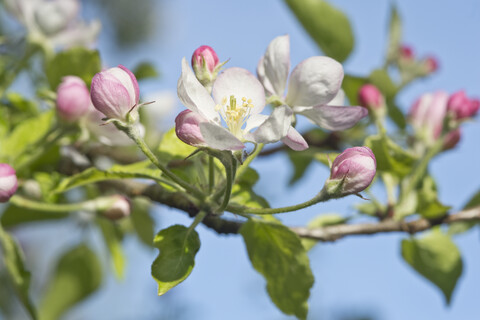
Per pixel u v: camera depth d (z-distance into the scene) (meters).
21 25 0.70
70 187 0.59
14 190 0.59
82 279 0.73
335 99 0.60
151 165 0.60
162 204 0.62
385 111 0.71
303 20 0.70
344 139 0.72
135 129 0.55
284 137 0.54
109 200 0.64
